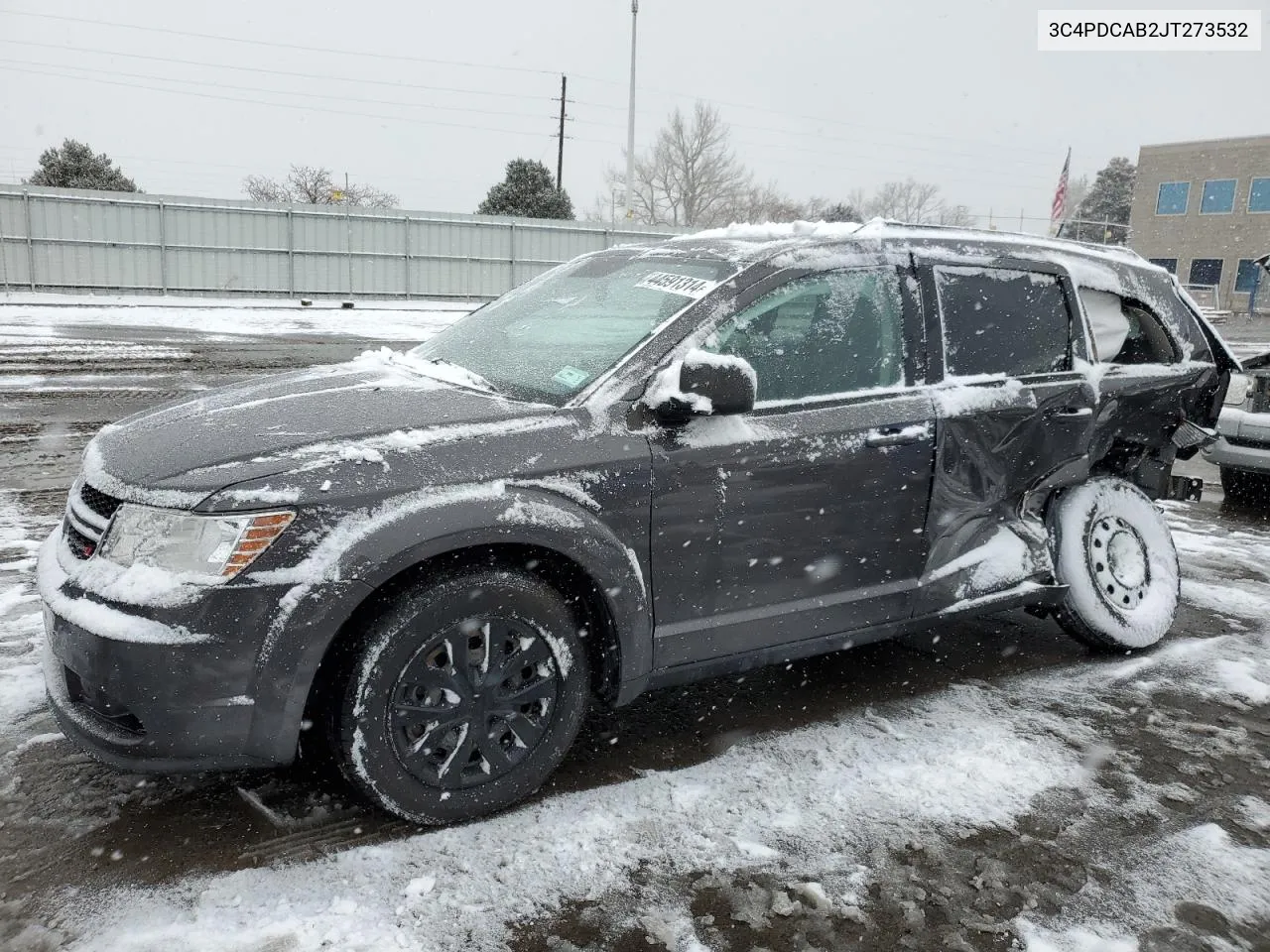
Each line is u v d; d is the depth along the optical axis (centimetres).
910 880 267
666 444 302
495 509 270
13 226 2534
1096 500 433
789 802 304
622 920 246
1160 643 451
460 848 272
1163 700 389
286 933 234
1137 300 457
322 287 2914
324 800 292
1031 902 259
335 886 253
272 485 255
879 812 300
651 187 5991
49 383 1088
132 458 278
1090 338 427
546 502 279
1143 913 257
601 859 270
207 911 241
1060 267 421
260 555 250
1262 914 258
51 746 315
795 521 329
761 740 345
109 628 246
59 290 2609
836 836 286
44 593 270
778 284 337
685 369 292
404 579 270
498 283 3128
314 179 4628
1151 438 460
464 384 332
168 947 228
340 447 270
